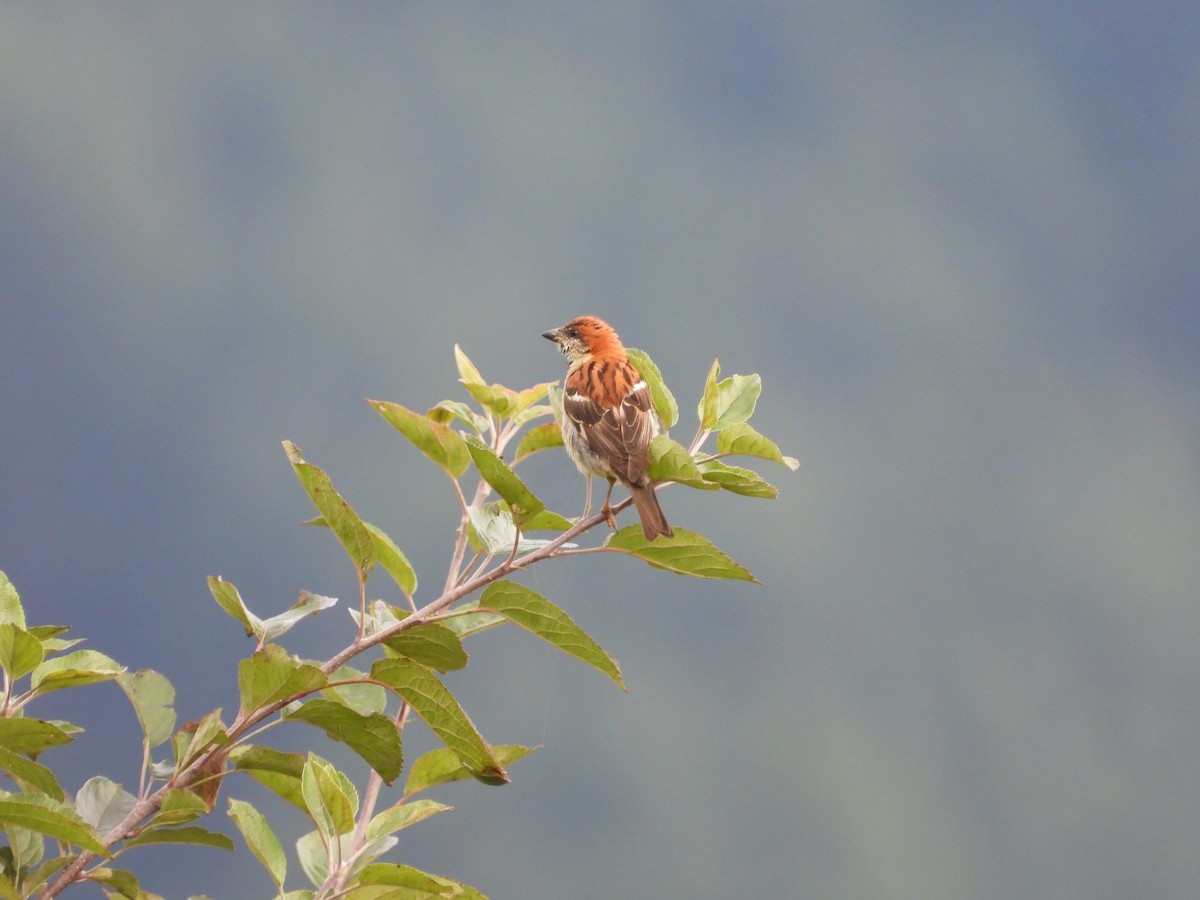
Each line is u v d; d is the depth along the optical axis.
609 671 11.45
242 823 11.44
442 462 11.53
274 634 11.45
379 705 11.48
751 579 11.49
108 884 11.39
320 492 11.44
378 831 11.45
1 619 11.42
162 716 11.44
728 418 11.63
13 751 11.37
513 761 11.49
